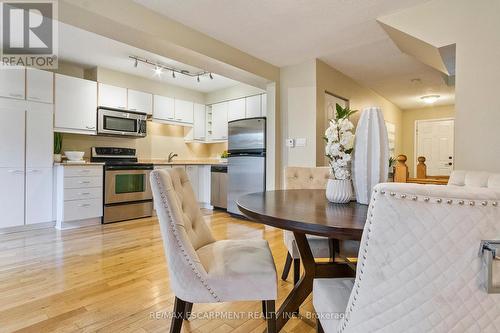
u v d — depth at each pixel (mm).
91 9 2006
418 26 2283
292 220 958
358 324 653
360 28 2680
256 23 2592
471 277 552
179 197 1406
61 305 1674
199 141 5473
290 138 3664
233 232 3451
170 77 4559
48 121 3477
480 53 1982
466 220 534
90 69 4141
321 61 3533
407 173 2357
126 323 1504
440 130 6324
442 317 576
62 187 3439
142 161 4871
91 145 4230
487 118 1942
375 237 583
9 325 1468
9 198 3195
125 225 3705
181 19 2516
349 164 1376
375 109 1319
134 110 4395
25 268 2221
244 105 4879
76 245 2822
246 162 4215
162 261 2398
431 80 4355
